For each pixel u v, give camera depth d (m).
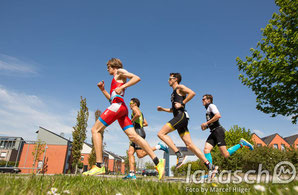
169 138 3.73
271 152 7.29
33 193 1.59
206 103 4.83
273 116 9.33
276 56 8.99
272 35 9.20
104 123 2.82
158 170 2.87
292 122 8.85
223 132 4.51
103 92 3.35
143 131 5.26
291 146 7.35
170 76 4.14
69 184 2.18
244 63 10.02
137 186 1.98
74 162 24.19
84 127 25.61
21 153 30.94
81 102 26.36
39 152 17.20
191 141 3.76
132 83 2.81
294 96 8.54
